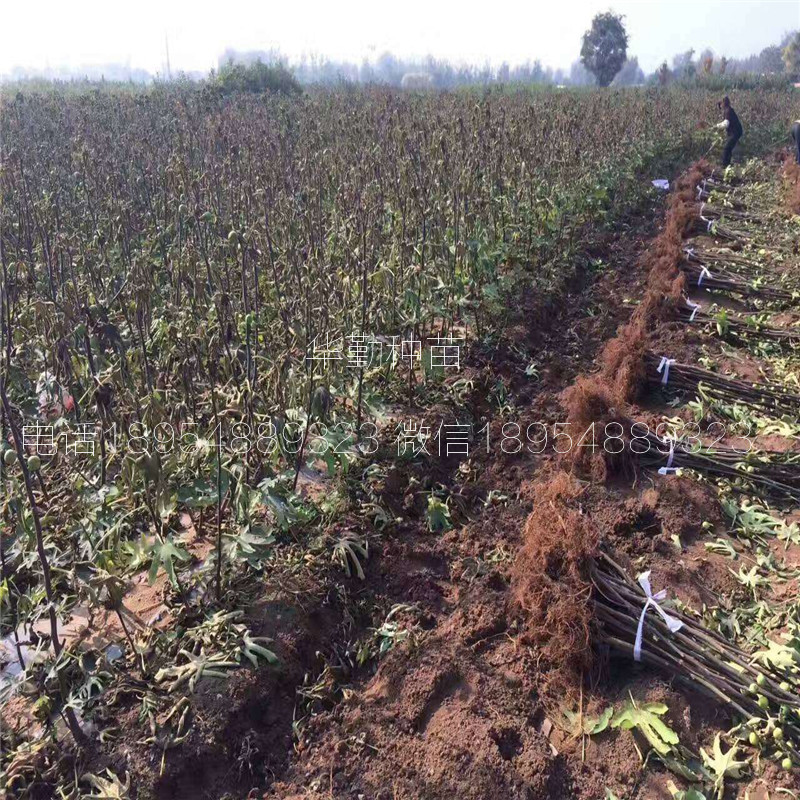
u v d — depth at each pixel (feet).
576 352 26.27
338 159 32.78
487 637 13.84
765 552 16.06
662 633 12.89
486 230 26.89
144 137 40.22
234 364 17.17
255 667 12.22
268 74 87.56
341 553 14.74
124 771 10.84
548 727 12.18
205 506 15.25
